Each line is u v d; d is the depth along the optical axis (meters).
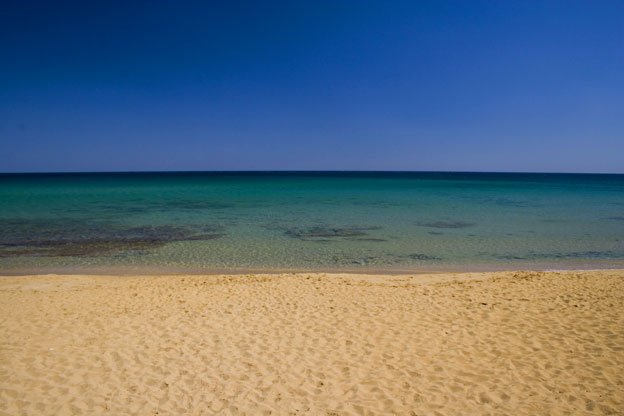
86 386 6.08
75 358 6.94
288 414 5.48
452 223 26.91
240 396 5.89
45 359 6.89
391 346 7.51
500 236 22.16
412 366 6.78
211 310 9.41
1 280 12.77
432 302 10.03
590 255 17.64
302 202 42.53
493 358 7.02
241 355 7.13
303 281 12.29
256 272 14.85
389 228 24.73
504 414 5.49
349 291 11.09
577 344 7.45
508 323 8.53
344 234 22.64
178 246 19.25
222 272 14.81
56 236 21.41
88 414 5.41
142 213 31.61
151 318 8.85
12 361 6.80
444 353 7.23
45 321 8.63
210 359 6.96
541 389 6.06
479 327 8.36
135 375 6.41
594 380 6.26
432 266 15.83
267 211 33.53
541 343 7.54
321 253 18.00
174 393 5.94
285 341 7.71
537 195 54.81
